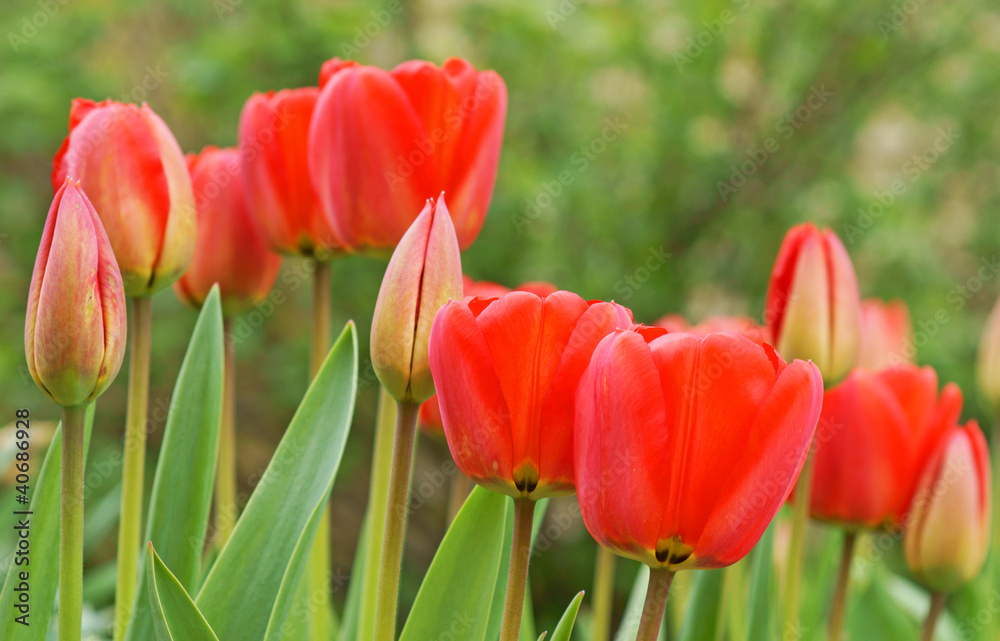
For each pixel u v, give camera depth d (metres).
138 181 0.91
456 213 0.95
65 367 0.85
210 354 0.96
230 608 0.93
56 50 3.55
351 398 0.95
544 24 3.52
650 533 0.83
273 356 3.90
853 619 1.33
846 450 1.03
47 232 0.85
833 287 1.01
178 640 0.87
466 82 0.95
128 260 0.92
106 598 1.71
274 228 0.99
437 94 0.94
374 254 0.96
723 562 0.84
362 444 4.20
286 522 0.94
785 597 1.02
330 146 0.94
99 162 0.91
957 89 4.51
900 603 1.57
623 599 3.99
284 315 4.00
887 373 1.05
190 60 3.33
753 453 0.83
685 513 0.83
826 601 1.55
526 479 0.85
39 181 4.02
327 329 1.00
